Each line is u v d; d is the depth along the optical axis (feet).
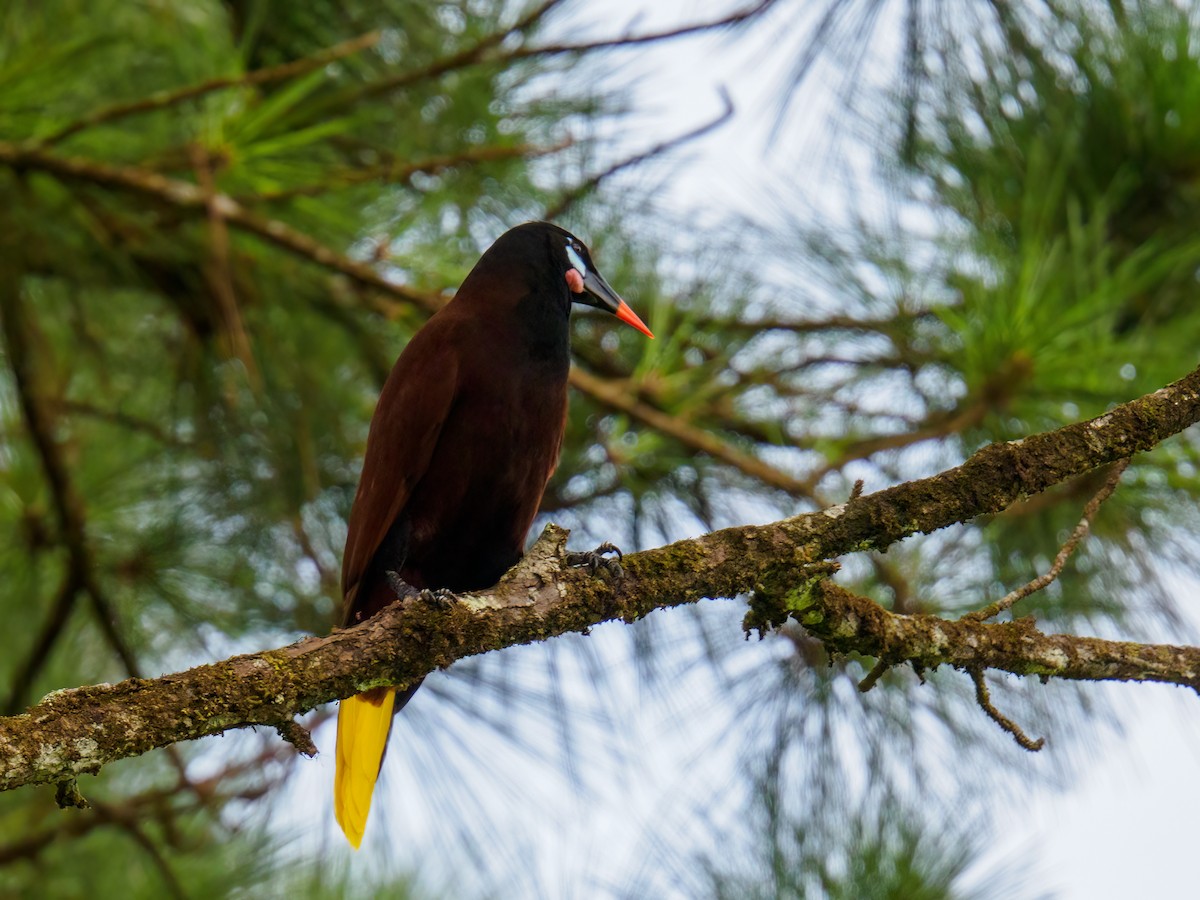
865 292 34.47
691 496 36.47
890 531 20.03
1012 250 33.37
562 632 19.31
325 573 38.09
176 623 39.37
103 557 37.50
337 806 24.73
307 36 35.55
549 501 37.11
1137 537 31.81
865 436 34.78
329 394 39.55
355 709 25.03
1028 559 32.19
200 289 36.91
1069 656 21.02
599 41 31.24
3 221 33.01
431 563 26.76
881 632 20.42
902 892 28.02
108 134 33.55
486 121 34.47
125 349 40.40
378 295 37.09
